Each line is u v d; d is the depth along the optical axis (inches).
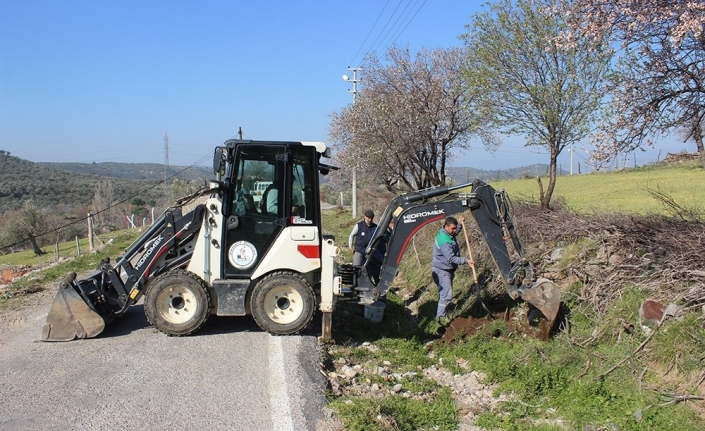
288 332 314.7
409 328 363.6
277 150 319.6
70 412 215.6
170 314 315.6
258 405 223.1
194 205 363.6
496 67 460.4
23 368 265.1
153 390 237.5
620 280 301.0
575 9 278.8
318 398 231.1
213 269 318.0
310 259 316.2
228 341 305.1
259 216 318.0
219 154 326.3
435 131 697.6
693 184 847.7
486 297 373.1
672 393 225.6
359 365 289.3
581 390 243.6
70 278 315.6
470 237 435.8
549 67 446.3
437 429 221.6
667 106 289.0
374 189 1061.8
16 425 204.4
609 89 302.7
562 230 379.6
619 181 1055.0
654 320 260.2
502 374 273.6
